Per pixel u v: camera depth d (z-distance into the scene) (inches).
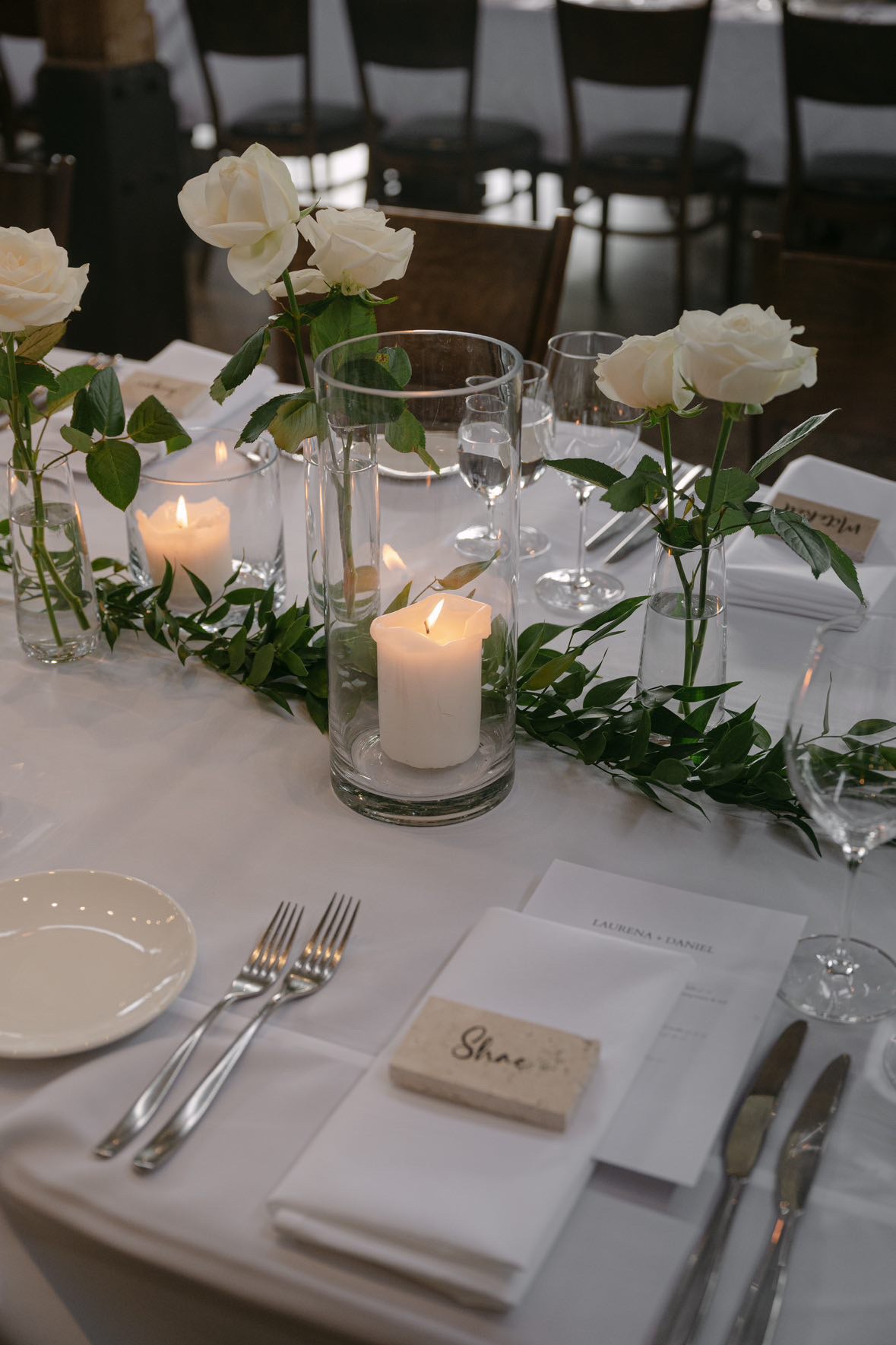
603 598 49.9
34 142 190.2
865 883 35.8
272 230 36.7
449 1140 26.4
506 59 167.2
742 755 37.9
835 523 52.2
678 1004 30.5
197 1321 26.7
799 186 151.1
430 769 38.0
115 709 43.9
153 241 139.8
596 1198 26.3
